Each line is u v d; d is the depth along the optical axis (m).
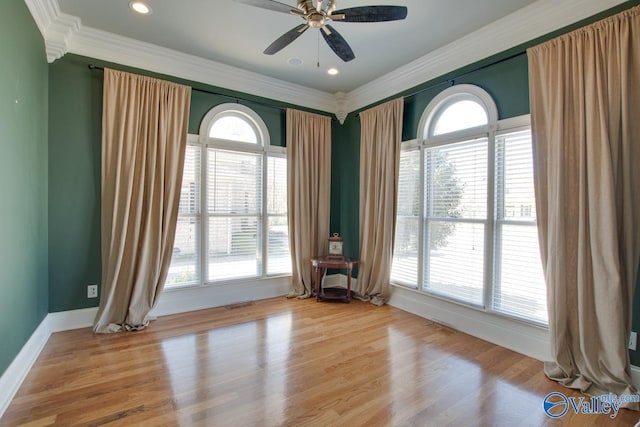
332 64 3.71
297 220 4.34
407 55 3.48
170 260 3.38
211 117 3.81
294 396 2.08
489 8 2.63
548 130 2.46
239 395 2.08
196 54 3.49
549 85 2.46
